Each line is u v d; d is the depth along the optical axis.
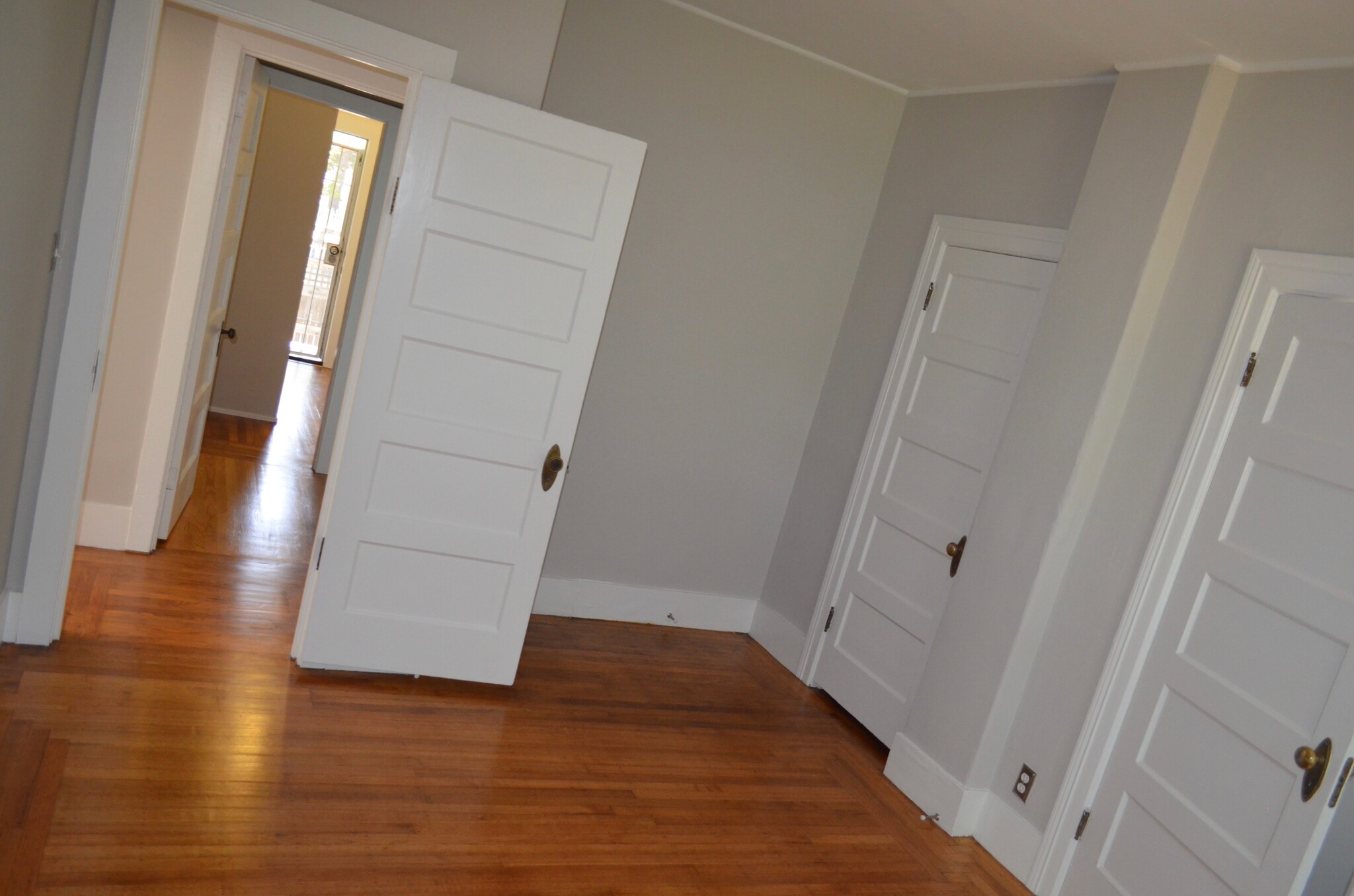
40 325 3.08
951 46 3.91
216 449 6.30
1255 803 2.68
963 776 3.57
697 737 3.91
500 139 3.43
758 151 4.65
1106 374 3.31
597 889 2.79
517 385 3.62
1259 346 2.95
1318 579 2.65
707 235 4.66
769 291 4.83
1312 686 2.60
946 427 4.17
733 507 5.06
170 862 2.46
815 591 4.81
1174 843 2.89
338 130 9.48
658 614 5.06
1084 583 3.36
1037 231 3.85
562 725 3.73
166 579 4.15
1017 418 3.63
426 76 3.34
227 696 3.32
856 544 4.58
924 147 4.64
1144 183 3.32
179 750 2.94
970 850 3.52
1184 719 2.96
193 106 4.06
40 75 2.56
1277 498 2.81
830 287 4.94
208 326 4.55
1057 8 3.13
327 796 2.90
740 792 3.55
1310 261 2.84
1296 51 2.93
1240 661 2.82
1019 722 3.53
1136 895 2.97
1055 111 3.93
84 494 4.23
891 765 3.92
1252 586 2.82
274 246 7.09
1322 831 2.48
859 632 4.46
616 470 4.80
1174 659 3.02
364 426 3.49
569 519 4.79
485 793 3.13
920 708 3.85
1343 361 2.71
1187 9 2.86
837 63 4.66
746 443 4.99
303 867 2.57
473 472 3.65
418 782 3.10
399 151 3.46
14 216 2.57
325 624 3.61
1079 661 3.33
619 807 3.25
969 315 4.17
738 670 4.73
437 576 3.69
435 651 3.75
